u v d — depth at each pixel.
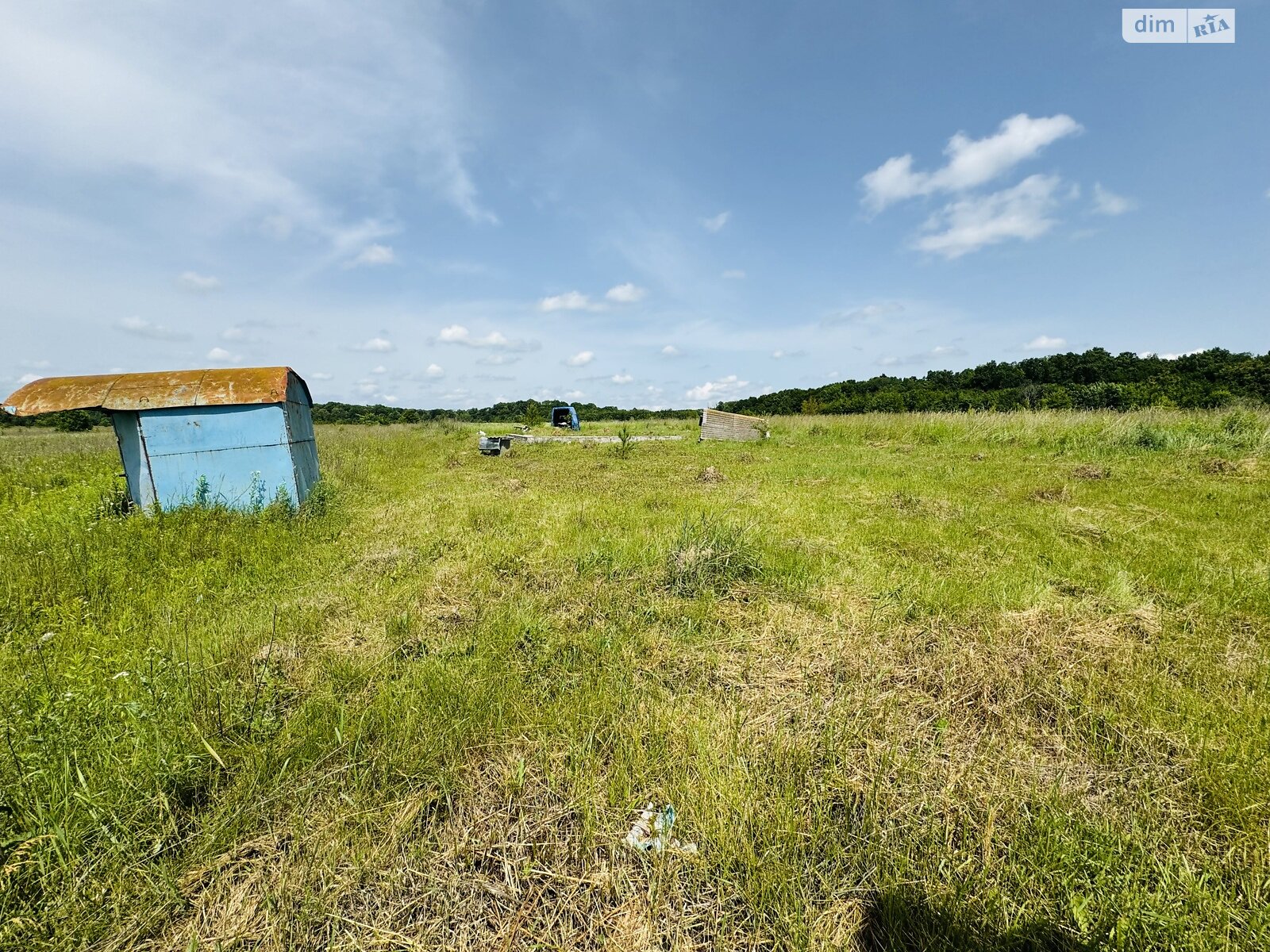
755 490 8.13
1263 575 3.90
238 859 1.77
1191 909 1.51
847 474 9.27
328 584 4.29
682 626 3.44
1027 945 1.47
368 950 1.50
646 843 1.80
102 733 2.17
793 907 1.54
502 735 2.32
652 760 2.14
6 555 4.64
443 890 1.66
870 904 1.59
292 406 7.33
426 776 2.07
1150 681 2.63
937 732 2.38
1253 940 1.44
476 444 18.73
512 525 6.05
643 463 12.18
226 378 6.87
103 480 7.96
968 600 3.64
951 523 5.78
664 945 1.52
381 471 11.33
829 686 2.75
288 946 1.50
